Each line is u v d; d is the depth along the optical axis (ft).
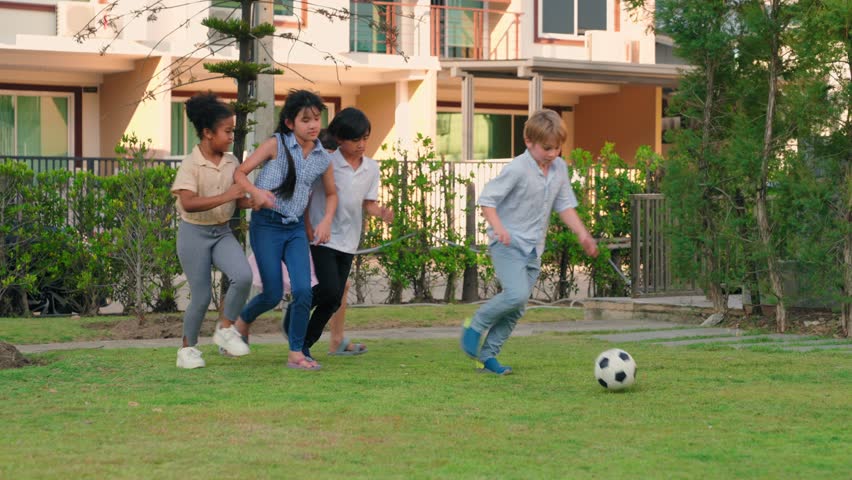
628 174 64.85
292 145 31.71
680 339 42.55
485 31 119.75
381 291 60.75
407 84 111.04
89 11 92.22
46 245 52.47
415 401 26.89
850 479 19.26
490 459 20.62
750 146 44.60
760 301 48.14
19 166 52.19
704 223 48.44
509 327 32.27
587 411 25.73
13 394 27.58
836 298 42.86
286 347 38.93
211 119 31.32
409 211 60.23
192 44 96.27
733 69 47.62
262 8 51.21
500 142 128.88
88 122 103.19
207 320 48.47
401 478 19.03
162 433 22.76
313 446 21.63
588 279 64.80
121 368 32.40
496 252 31.73
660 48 129.08
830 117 43.11
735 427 23.94
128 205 50.80
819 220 43.73
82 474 19.06
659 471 19.72
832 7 40.91
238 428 23.36
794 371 32.81
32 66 93.20
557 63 104.68
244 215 48.73
